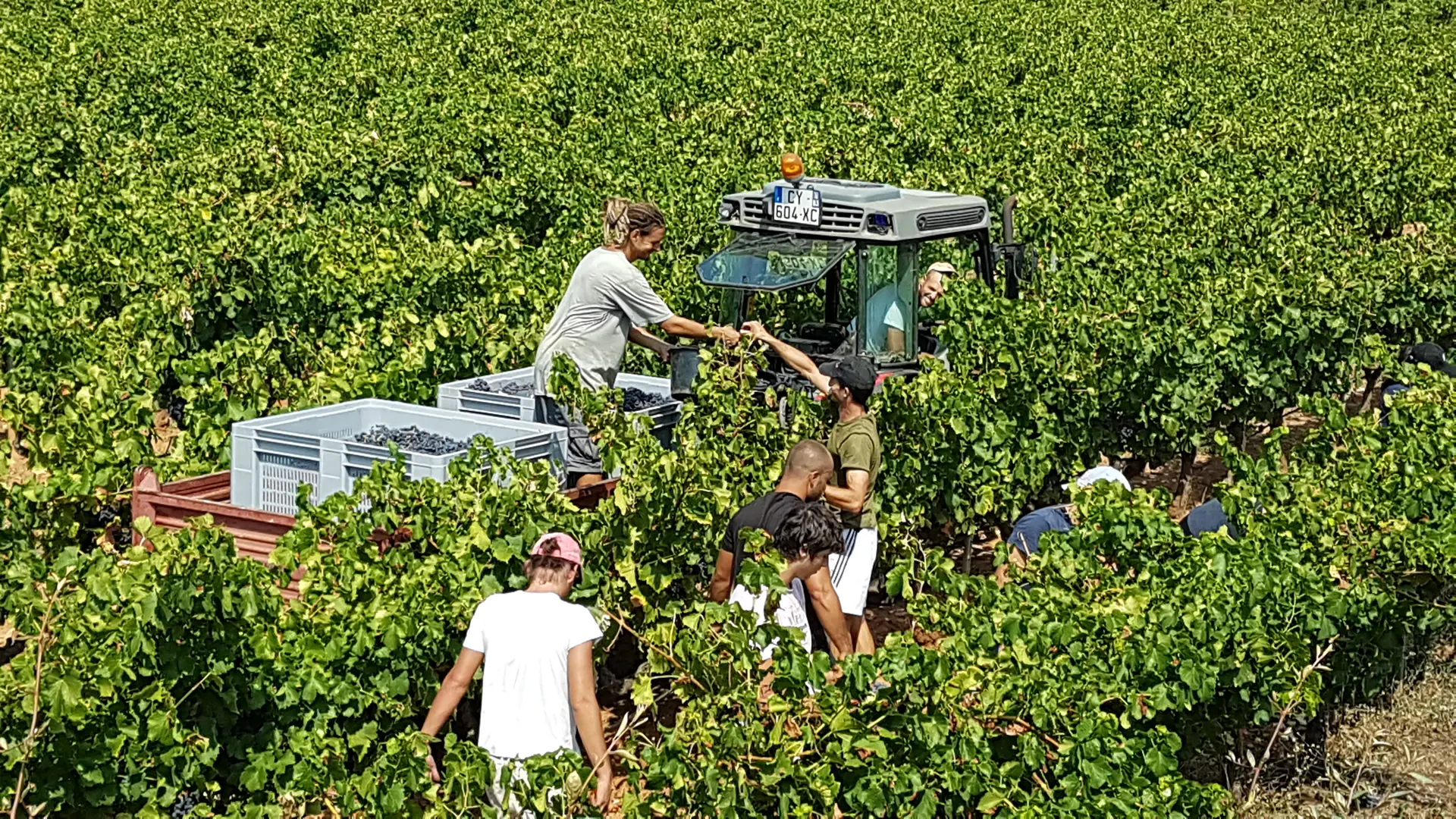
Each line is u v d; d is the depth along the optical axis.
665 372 11.65
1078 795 5.60
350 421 8.48
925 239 9.38
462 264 13.63
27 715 5.32
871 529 7.83
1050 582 7.03
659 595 7.69
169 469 8.41
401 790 5.37
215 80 26.86
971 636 6.10
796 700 5.61
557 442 7.97
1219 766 7.57
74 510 7.84
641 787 6.92
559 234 17.33
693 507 7.39
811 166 21.66
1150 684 6.27
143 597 5.46
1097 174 22.09
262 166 18.59
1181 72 34.78
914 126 24.66
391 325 11.49
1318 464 8.77
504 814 5.41
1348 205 20.78
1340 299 12.66
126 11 34.59
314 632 6.17
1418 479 8.05
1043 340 10.55
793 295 9.83
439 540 6.80
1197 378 11.67
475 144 21.53
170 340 11.28
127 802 5.54
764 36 36.12
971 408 9.55
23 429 8.75
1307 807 7.21
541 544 5.77
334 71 27.94
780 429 8.24
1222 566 6.90
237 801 6.01
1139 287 12.70
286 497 7.74
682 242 15.73
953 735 5.68
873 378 7.78
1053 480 11.15
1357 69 35.94
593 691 5.64
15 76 24.69
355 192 19.09
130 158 19.47
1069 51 36.66
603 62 29.86
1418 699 8.40
